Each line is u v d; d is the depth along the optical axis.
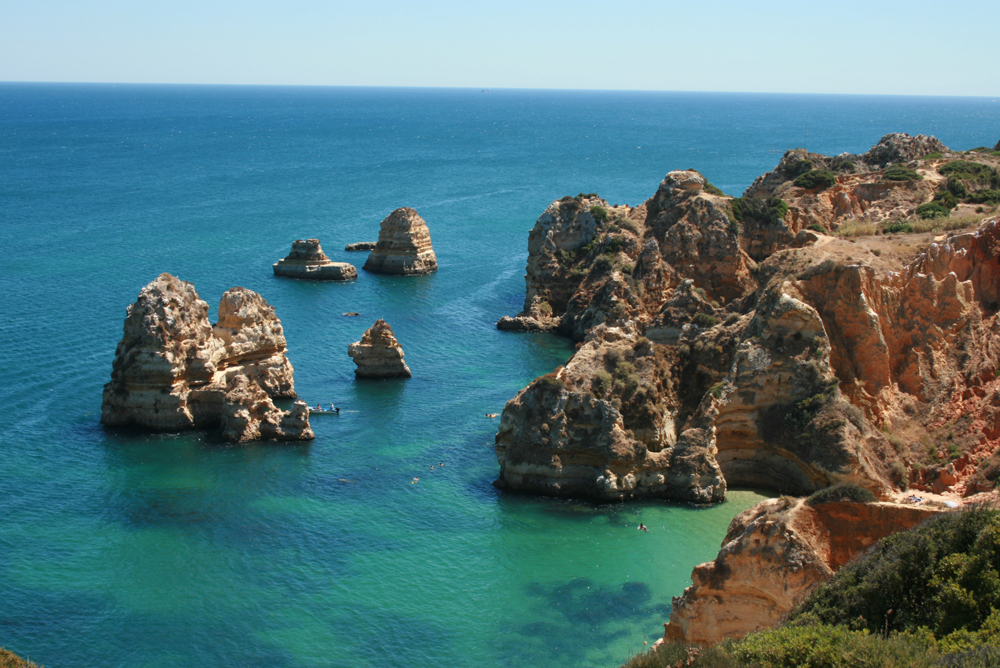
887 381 74.12
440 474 76.19
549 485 72.19
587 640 52.47
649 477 71.50
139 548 62.78
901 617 35.66
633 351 77.31
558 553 63.03
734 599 40.91
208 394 86.56
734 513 69.00
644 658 38.12
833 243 86.81
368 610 55.59
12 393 92.19
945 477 67.44
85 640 51.97
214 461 78.12
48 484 72.81
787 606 39.53
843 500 41.38
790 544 39.81
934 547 36.75
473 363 108.12
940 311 77.12
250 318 92.94
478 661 50.41
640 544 64.38
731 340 77.75
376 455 80.06
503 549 63.53
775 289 75.94
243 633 53.00
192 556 61.78
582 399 72.94
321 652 51.19
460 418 89.31
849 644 33.19
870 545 40.47
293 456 79.69
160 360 84.31
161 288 85.75
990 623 33.06
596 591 58.03
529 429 73.12
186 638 52.34
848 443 67.44
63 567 60.06
